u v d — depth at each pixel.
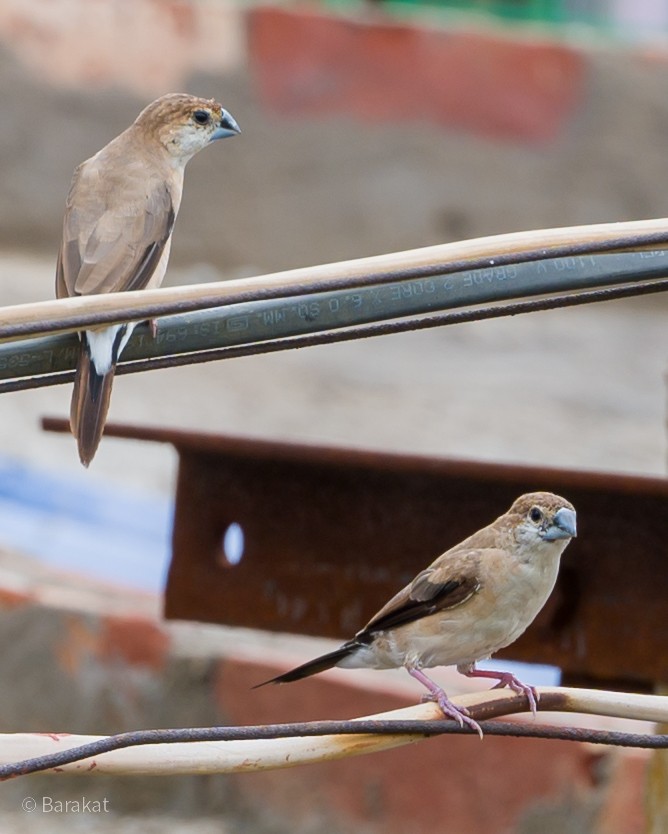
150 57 27.38
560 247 5.56
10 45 26.98
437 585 7.00
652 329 28.16
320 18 27.94
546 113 28.62
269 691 12.87
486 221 28.70
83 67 27.17
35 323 5.23
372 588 8.62
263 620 8.76
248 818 12.96
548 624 8.33
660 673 8.09
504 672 7.26
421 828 12.12
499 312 6.16
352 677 12.66
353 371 24.39
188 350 6.10
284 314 6.06
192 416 21.28
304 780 12.73
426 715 5.66
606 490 8.07
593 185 28.77
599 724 11.77
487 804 11.84
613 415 23.11
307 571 8.71
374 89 28.27
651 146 28.80
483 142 28.61
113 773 5.29
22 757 5.12
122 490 17.48
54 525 16.38
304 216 28.22
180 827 12.98
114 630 13.54
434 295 6.05
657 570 8.17
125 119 27.33
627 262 6.02
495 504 8.46
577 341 26.94
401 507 8.61
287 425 21.50
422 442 21.23
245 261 28.11
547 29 35.75
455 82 28.44
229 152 27.94
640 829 11.19
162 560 15.88
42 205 27.14
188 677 13.23
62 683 13.66
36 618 13.80
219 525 8.81
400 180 28.44
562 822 11.53
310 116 28.12
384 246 28.45
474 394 23.58
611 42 29.52
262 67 27.88
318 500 8.71
